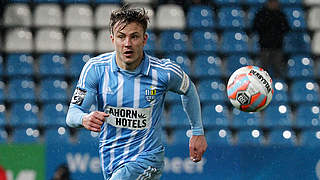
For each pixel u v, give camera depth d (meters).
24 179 23.61
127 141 13.59
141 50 13.10
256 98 14.20
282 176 24.03
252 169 24.00
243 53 32.38
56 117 29.12
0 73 30.92
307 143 28.67
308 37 33.59
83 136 28.27
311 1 35.31
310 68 32.19
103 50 32.66
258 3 34.94
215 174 23.89
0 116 28.97
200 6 34.59
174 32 33.34
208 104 29.88
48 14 33.78
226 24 33.97
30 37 32.75
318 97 30.84
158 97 13.66
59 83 30.58
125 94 13.35
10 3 33.56
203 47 32.75
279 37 31.78
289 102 30.41
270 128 29.06
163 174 23.83
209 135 28.58
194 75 31.16
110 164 13.82
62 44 32.66
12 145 23.77
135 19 12.68
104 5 34.06
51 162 23.67
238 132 28.83
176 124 28.81
